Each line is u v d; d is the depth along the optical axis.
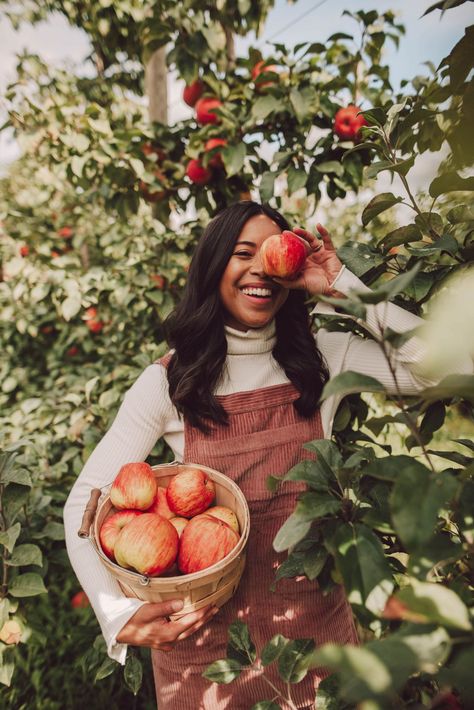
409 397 1.42
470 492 0.76
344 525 0.81
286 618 1.23
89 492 1.25
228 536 1.02
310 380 1.28
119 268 2.49
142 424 1.29
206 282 1.27
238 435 1.24
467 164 0.84
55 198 4.09
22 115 2.59
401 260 1.30
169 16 2.23
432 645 0.54
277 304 1.28
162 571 1.00
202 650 1.24
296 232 1.31
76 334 3.21
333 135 2.03
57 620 2.14
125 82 3.75
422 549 0.61
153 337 2.76
